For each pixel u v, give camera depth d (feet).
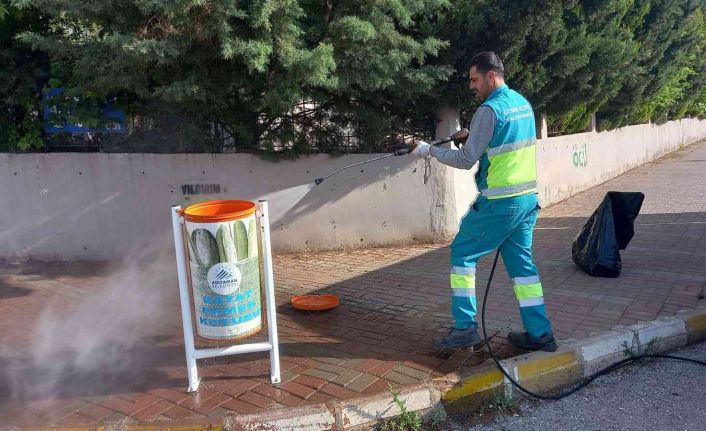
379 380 12.74
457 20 21.97
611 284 19.20
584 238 20.83
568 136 39.06
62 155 24.09
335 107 23.67
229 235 11.85
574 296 18.04
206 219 11.68
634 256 22.75
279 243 24.93
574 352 13.83
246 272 12.23
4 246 24.63
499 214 12.88
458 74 23.30
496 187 12.80
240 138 24.17
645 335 14.82
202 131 23.72
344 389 12.42
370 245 25.26
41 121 24.13
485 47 22.74
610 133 48.16
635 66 33.81
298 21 19.97
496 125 12.53
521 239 13.47
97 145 24.52
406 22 20.45
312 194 24.70
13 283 21.54
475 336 13.66
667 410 12.10
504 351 14.06
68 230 24.53
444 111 24.56
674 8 39.81
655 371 13.96
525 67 24.54
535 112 30.66
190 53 18.85
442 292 18.93
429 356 13.92
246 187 24.34
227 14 16.87
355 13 20.42
